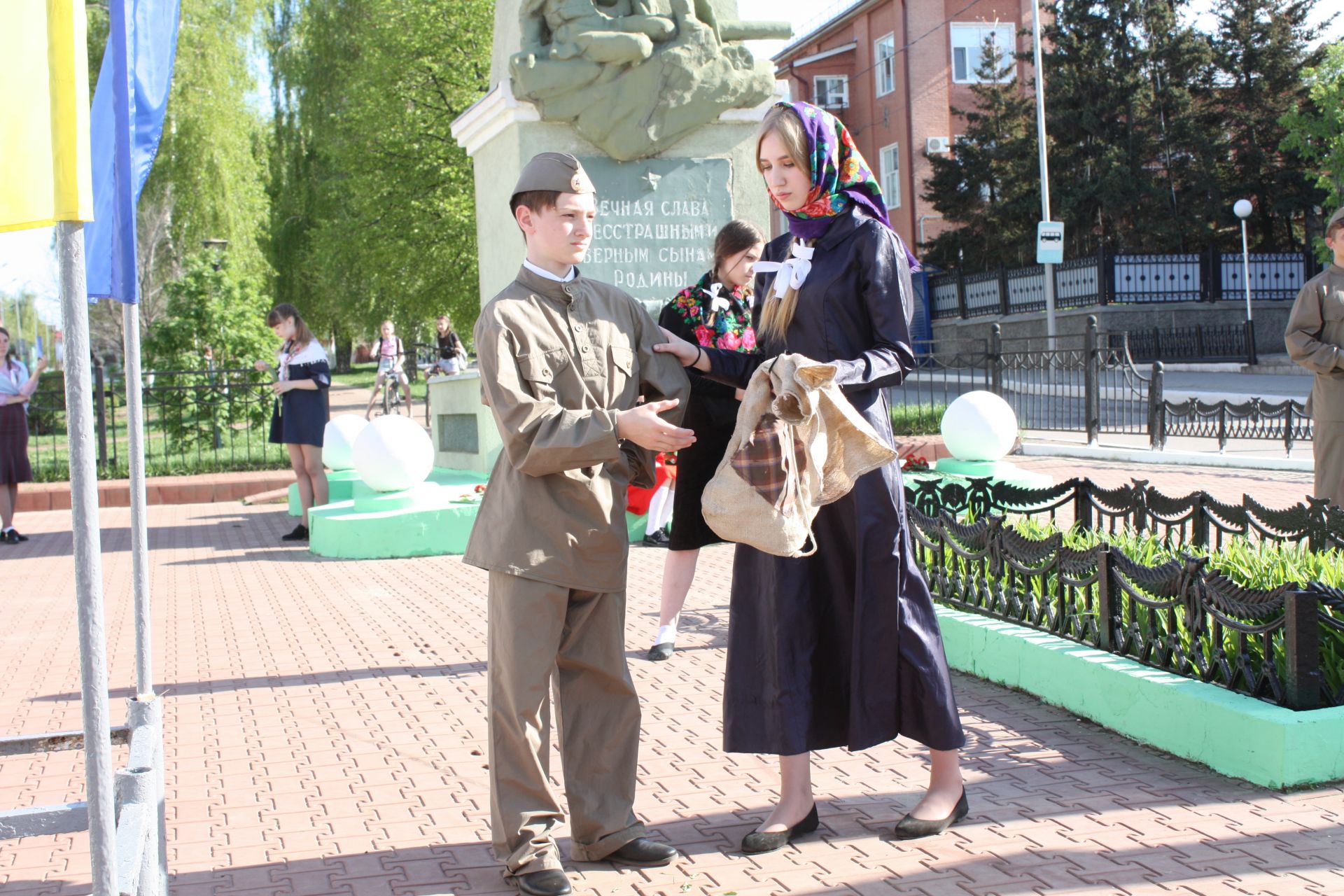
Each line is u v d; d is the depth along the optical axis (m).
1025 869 3.21
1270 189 32.44
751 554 3.51
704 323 5.29
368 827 3.74
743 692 3.48
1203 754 3.97
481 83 28.05
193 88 29.72
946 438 9.84
